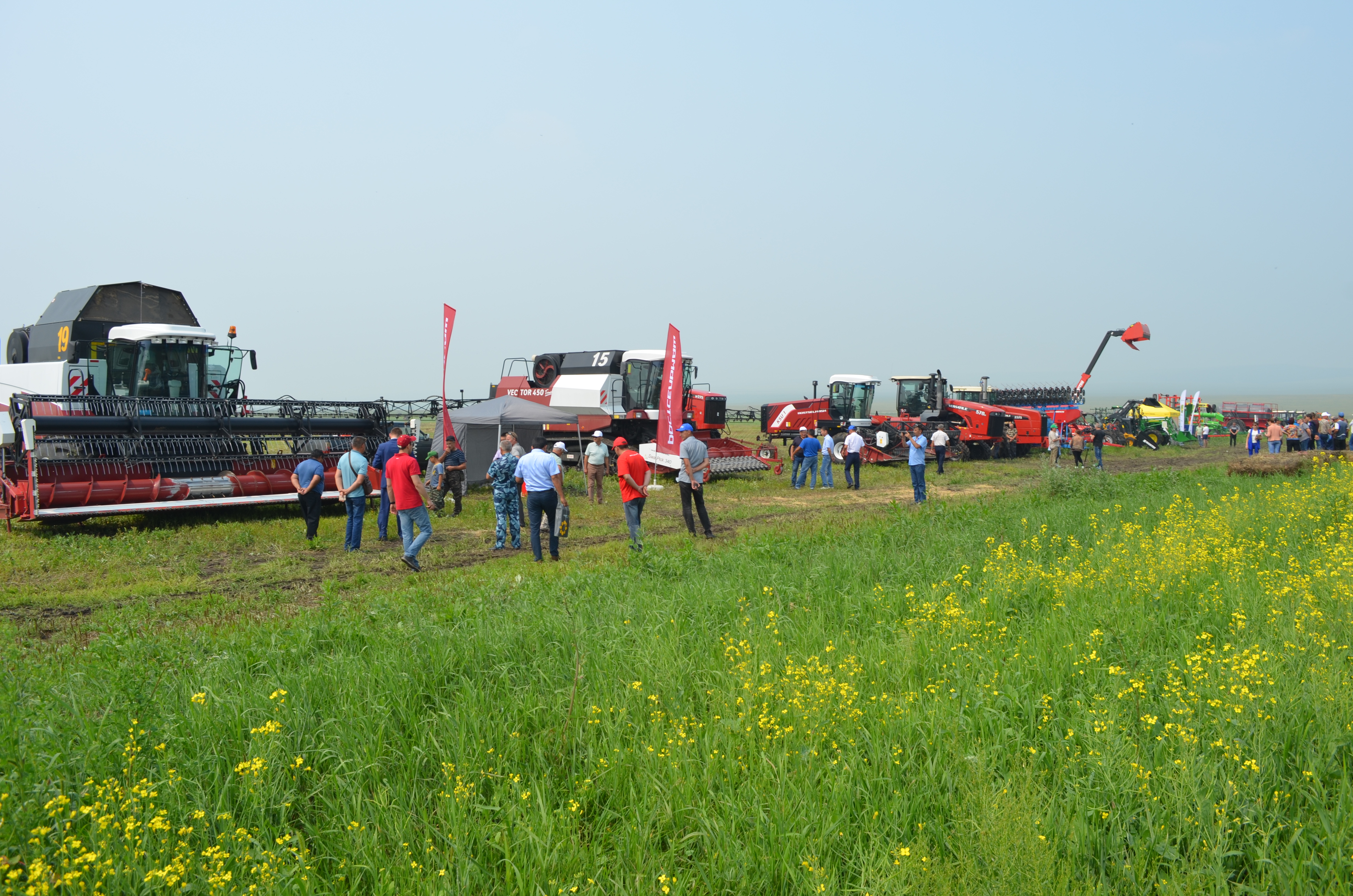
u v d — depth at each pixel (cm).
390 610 788
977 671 544
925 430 3244
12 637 768
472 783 405
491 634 639
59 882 311
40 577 1098
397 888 340
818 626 664
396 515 1352
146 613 885
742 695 511
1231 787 373
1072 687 521
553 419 2006
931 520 1326
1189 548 910
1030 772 383
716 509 1811
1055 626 636
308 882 337
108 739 435
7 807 360
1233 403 5506
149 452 1516
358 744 451
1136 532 1093
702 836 372
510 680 555
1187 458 3612
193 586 1042
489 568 1131
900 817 375
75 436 1438
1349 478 1720
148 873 335
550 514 1198
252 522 1561
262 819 384
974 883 320
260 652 615
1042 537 1094
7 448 1616
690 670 564
